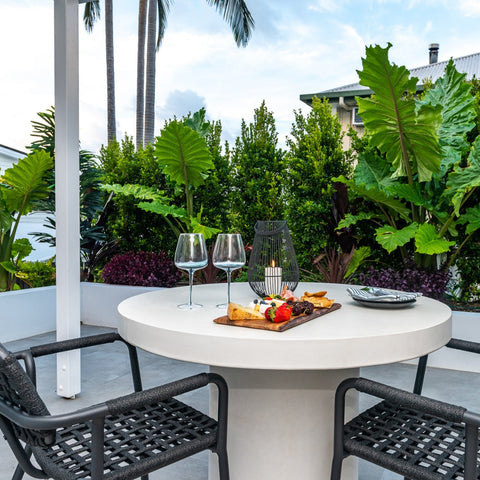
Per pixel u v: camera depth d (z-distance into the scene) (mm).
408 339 1251
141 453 1246
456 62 11227
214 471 1712
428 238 3746
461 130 4234
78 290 2805
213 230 4828
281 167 5266
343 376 1604
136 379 1798
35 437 1146
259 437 1593
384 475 2051
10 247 4961
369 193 4129
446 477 1118
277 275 1728
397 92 3750
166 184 5586
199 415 1451
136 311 1546
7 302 4285
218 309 1588
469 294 4418
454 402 2916
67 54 2596
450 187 3963
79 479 1151
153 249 5629
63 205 2676
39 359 3762
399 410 1468
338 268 4238
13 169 4656
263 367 1159
